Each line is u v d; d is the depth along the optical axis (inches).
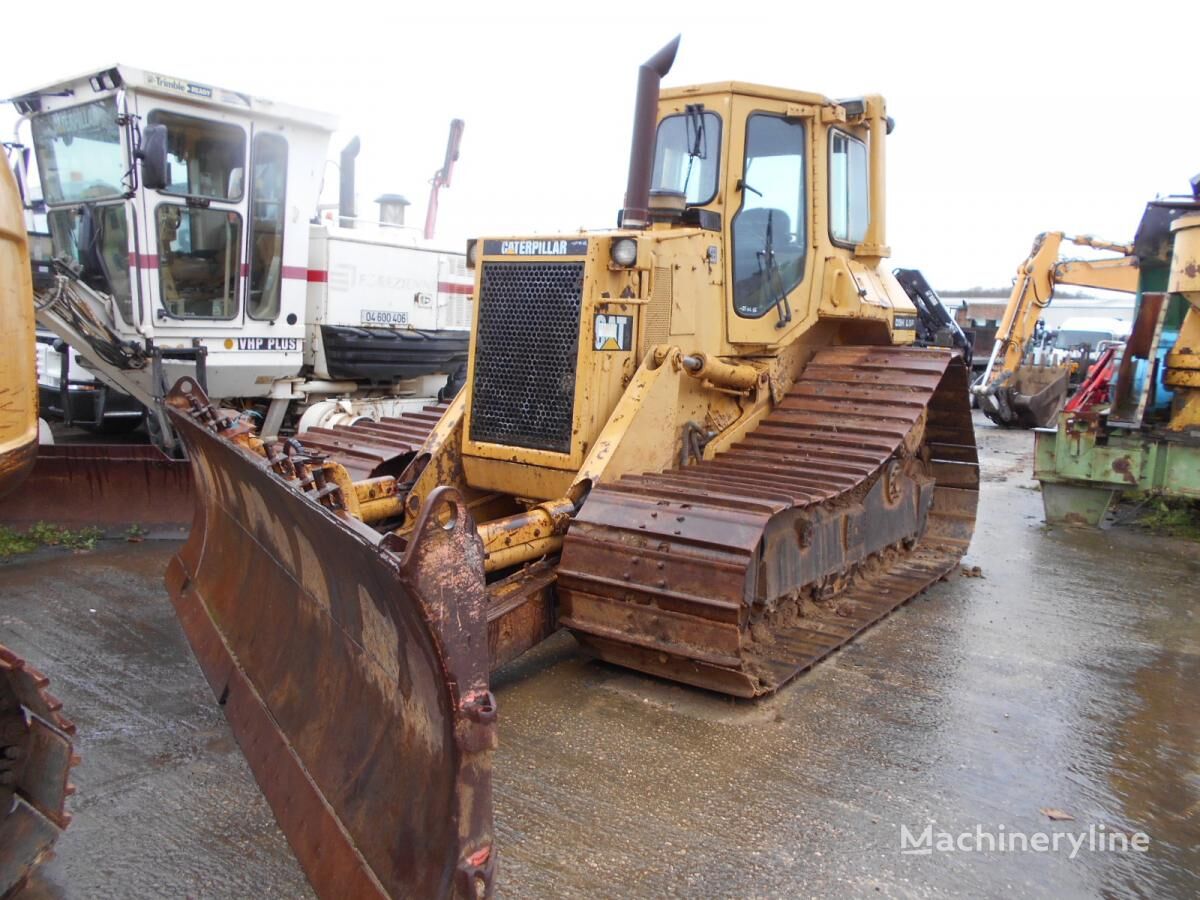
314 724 127.0
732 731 164.6
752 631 191.5
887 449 203.2
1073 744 165.9
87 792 139.1
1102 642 219.8
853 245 253.6
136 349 298.4
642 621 172.1
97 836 128.5
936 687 188.7
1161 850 134.0
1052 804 145.5
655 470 200.2
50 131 320.5
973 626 228.2
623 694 178.4
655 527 170.1
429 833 94.7
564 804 139.7
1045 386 656.4
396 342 361.1
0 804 116.6
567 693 178.2
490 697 92.0
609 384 198.4
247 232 320.5
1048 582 271.4
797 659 188.4
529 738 159.9
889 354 238.7
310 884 111.5
